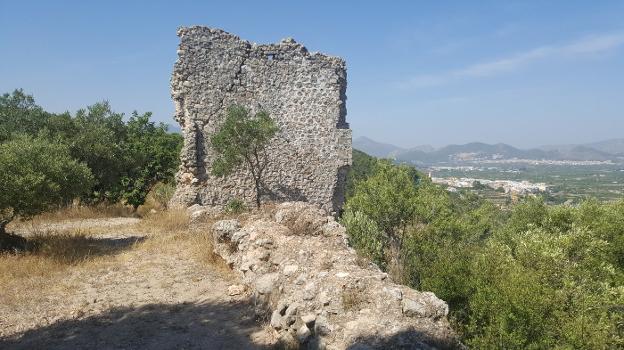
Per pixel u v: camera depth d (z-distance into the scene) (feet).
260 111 62.64
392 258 46.29
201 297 27.35
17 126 67.97
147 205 76.59
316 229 32.89
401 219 52.70
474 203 114.83
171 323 23.54
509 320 24.06
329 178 67.05
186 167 62.39
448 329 19.76
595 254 38.70
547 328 24.34
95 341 21.29
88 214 62.18
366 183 58.03
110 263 33.81
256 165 64.69
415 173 82.48
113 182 69.87
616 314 28.19
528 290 24.91
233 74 62.90
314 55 65.98
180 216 54.49
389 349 17.52
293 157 65.82
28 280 29.25
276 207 41.14
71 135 68.08
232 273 31.71
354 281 21.80
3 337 21.48
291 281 23.79
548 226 60.70
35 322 23.24
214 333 22.45
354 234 47.16
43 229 49.67
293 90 65.36
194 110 61.82
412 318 19.67
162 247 38.78
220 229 35.27
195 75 61.62
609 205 61.67
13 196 35.65
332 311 20.43
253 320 23.93
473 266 31.24
